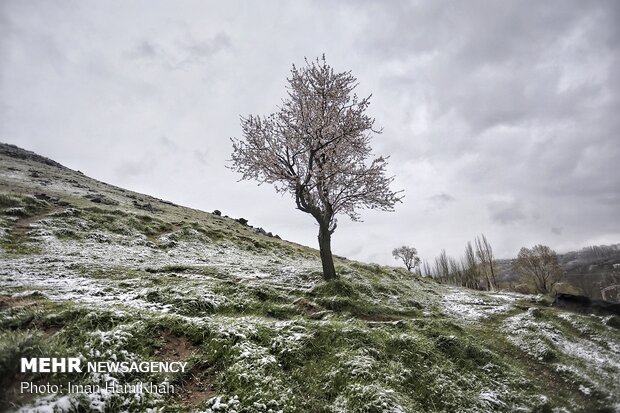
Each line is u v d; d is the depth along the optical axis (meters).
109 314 10.87
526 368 14.36
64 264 18.39
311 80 24.17
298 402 8.70
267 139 23.67
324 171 22.28
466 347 13.56
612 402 11.75
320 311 15.98
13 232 22.67
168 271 20.83
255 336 11.17
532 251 70.75
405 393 9.79
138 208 42.84
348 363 10.38
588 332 20.72
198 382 9.06
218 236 38.50
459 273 90.44
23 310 10.50
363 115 23.70
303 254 43.41
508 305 26.17
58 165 68.56
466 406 10.05
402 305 21.39
